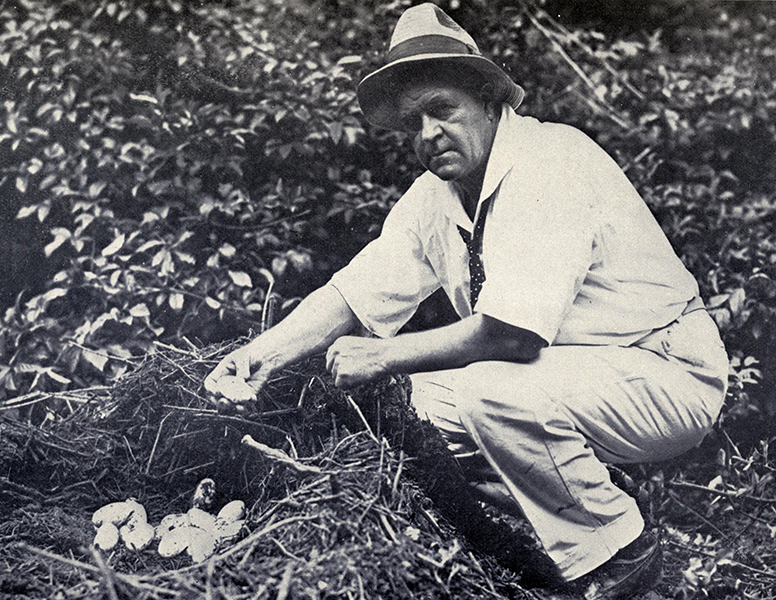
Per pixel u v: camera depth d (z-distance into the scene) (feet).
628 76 13.93
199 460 8.96
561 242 8.05
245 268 12.79
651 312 8.45
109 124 12.72
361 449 7.62
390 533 6.66
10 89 12.66
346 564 6.30
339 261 13.06
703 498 10.78
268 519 7.32
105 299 12.32
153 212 12.58
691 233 13.29
